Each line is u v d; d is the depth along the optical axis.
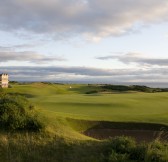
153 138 25.72
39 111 23.80
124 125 28.12
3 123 19.42
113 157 15.64
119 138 17.98
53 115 26.55
